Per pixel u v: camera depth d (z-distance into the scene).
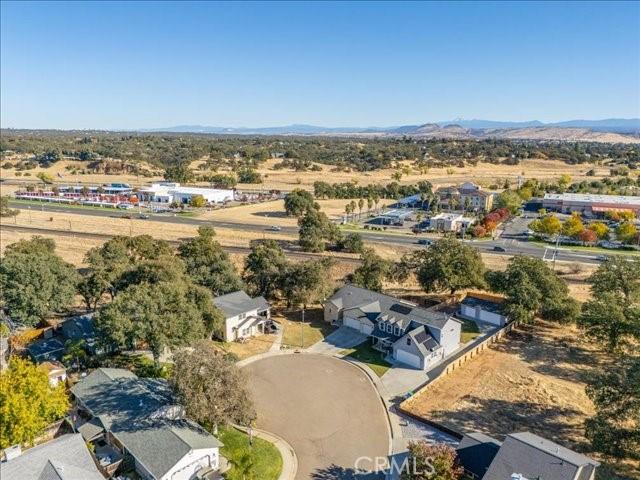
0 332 55.62
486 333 61.16
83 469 31.14
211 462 34.72
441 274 67.31
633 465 36.59
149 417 36.94
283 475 34.88
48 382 38.88
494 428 41.12
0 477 28.84
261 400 44.97
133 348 53.69
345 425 41.31
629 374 37.69
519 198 147.12
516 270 63.03
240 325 57.75
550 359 54.56
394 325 56.25
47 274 55.88
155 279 57.72
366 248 95.06
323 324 63.22
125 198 159.38
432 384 48.31
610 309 54.31
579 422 42.38
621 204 137.25
